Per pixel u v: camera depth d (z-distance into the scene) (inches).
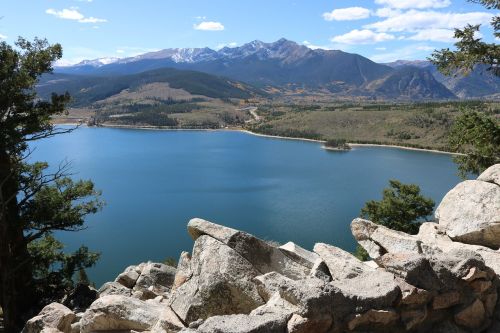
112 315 476.7
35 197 1160.8
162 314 457.1
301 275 488.1
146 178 7416.3
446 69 935.0
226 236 496.4
